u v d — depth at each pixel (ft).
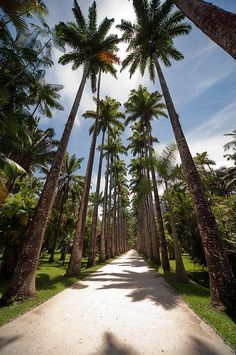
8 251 44.65
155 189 54.65
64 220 108.99
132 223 305.12
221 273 20.34
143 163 52.65
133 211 213.25
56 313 17.94
